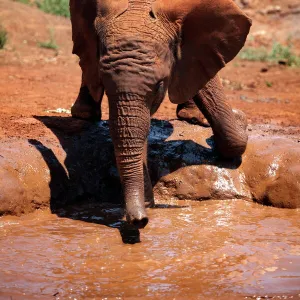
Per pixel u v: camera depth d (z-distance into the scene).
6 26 31.89
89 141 13.48
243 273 9.15
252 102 23.02
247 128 15.73
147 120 9.87
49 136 13.41
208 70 11.32
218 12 10.84
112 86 9.70
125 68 9.61
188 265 9.40
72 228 11.00
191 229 11.01
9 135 13.27
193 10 10.69
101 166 13.12
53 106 18.22
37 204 11.91
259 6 44.78
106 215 11.82
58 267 9.27
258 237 10.67
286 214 12.13
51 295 8.37
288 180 12.70
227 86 26.86
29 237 10.48
